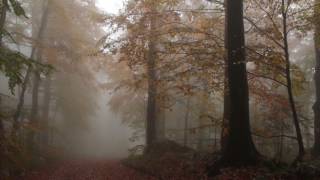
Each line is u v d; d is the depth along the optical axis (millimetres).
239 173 10672
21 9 9094
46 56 20797
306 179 9781
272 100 15234
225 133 11867
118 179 14328
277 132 20016
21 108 18406
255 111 21859
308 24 12430
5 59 8812
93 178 15070
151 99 21453
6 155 14031
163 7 14922
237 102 11836
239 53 11984
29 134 19531
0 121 14016
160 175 13391
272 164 11312
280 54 12117
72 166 20516
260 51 13203
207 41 14117
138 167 16438
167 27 14547
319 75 17859
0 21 14297
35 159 18938
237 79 11922
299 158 11312
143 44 13547
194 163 13492
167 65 13719
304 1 12344
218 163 11758
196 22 14984
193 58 13375
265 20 14289
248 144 11719
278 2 12461
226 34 12742
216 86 13312
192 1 17734
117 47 14062
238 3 12273
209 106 20922
